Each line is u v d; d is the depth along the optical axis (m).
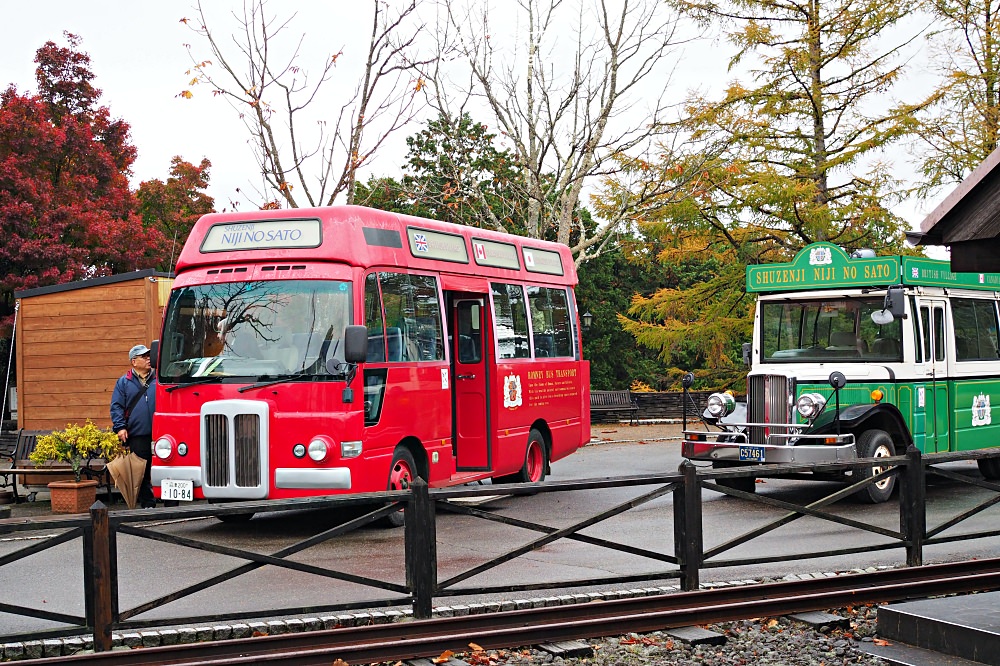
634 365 51.59
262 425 11.93
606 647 7.90
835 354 15.59
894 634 7.82
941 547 11.59
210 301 12.54
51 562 11.14
